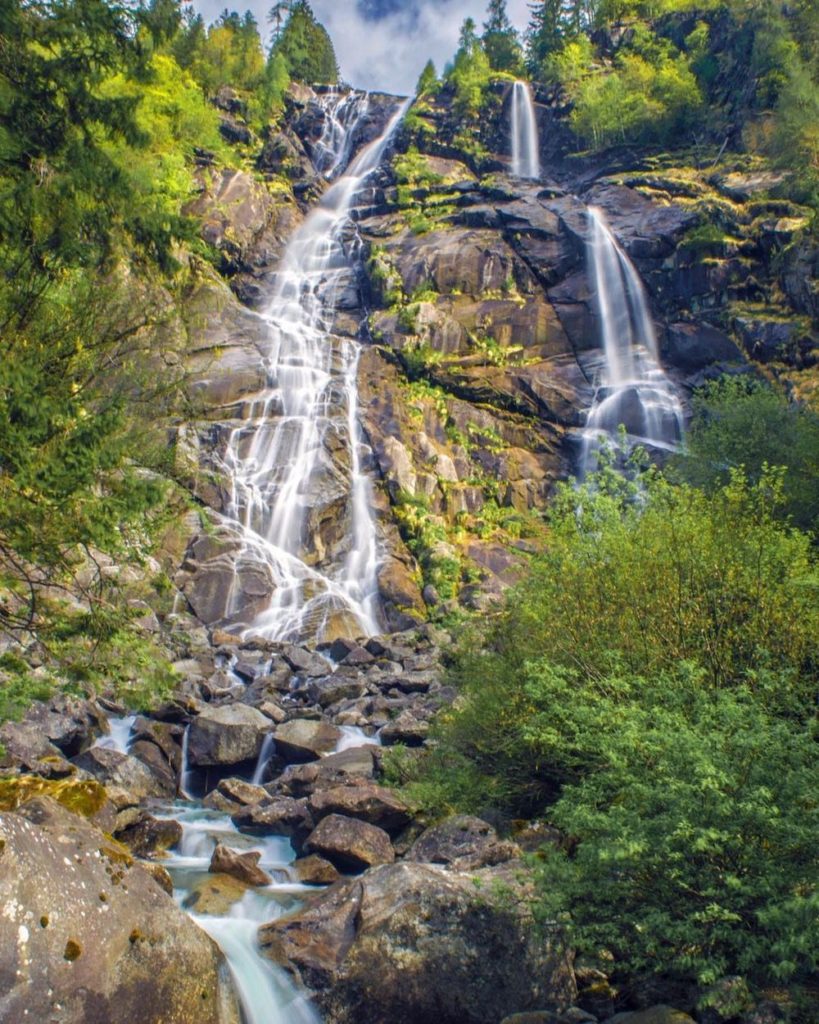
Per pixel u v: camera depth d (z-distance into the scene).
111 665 9.23
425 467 32.66
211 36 62.78
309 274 45.91
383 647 20.91
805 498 17.16
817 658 9.13
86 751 12.34
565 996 6.71
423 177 52.72
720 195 42.88
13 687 9.06
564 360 39.59
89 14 10.45
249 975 6.92
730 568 9.74
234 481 29.00
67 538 7.89
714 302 37.78
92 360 9.01
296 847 10.36
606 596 10.26
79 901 5.88
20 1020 5.24
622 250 40.44
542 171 55.91
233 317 35.47
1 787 9.02
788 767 6.45
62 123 10.83
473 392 36.50
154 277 10.88
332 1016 6.71
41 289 8.99
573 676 9.48
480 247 42.69
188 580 25.45
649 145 52.47
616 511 11.27
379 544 29.39
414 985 6.74
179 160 45.91
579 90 57.25
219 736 13.80
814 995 6.10
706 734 6.74
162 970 6.02
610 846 6.20
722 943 6.41
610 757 6.91
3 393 7.49
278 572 27.23
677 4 66.56
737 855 6.33
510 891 6.98
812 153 41.31
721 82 53.22
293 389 32.91
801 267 35.47
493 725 10.55
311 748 13.88
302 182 54.31
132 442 8.73
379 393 34.69
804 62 47.84
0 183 9.88
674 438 35.81
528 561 11.88
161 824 10.29
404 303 41.50
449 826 9.21
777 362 35.06
